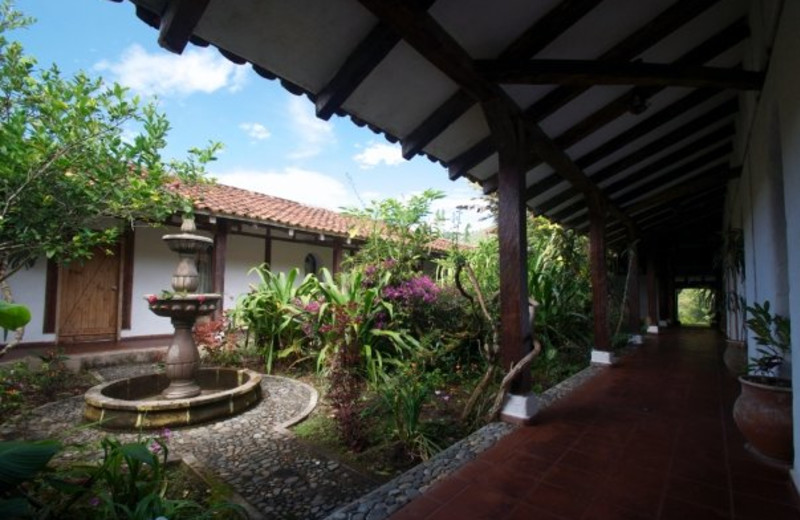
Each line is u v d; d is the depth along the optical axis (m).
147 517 1.45
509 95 2.67
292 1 1.69
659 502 1.75
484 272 5.95
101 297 5.89
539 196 4.71
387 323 4.35
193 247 3.55
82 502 1.64
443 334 4.30
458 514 1.67
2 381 3.31
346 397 2.82
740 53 3.19
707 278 10.95
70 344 5.53
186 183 3.95
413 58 2.20
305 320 4.55
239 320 5.32
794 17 1.83
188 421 2.99
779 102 2.13
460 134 3.00
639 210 6.00
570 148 3.64
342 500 1.98
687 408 3.11
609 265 8.32
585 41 2.39
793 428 1.95
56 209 3.18
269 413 3.30
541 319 5.02
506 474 2.02
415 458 2.44
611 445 2.38
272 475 2.24
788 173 1.97
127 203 3.45
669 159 4.61
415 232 5.61
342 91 2.12
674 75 2.41
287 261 8.04
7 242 3.12
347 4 1.75
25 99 2.91
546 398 3.40
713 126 4.37
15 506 1.19
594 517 1.65
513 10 2.00
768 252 2.96
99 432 2.86
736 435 2.53
